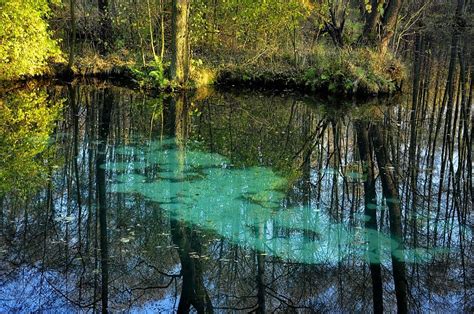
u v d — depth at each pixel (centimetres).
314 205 645
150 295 449
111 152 823
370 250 542
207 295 457
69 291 449
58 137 886
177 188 682
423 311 438
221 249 534
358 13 1778
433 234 579
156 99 1231
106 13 1585
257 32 1492
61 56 1436
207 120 1065
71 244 527
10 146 825
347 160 827
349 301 453
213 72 1395
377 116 1120
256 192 679
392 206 648
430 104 1241
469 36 2608
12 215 588
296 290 471
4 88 1246
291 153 860
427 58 1947
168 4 1459
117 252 517
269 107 1194
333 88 1299
